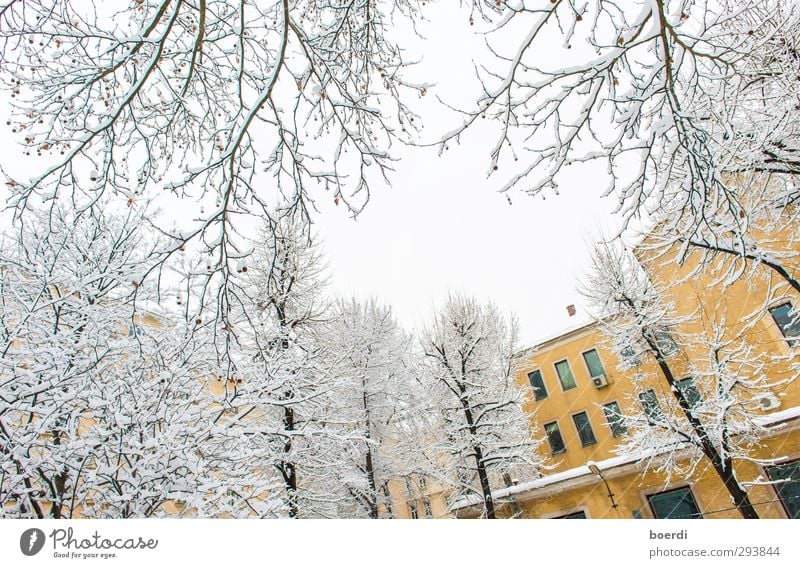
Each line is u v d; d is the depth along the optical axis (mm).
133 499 5840
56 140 3701
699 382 13656
